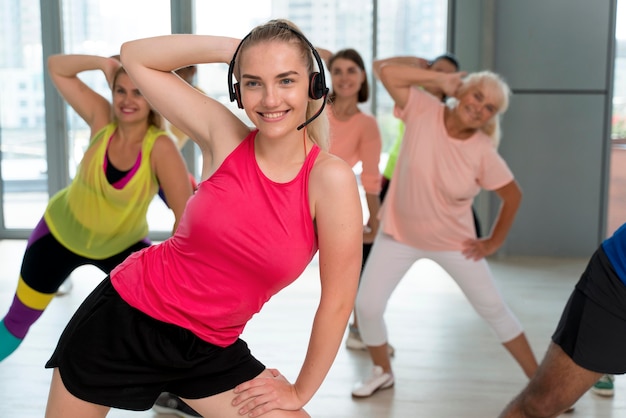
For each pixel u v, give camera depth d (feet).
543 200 20.54
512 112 20.36
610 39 19.85
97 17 21.67
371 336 10.91
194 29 21.53
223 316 6.00
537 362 11.57
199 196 5.79
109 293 6.15
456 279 10.59
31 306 9.73
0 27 21.65
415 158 10.25
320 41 21.31
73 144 22.08
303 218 5.68
